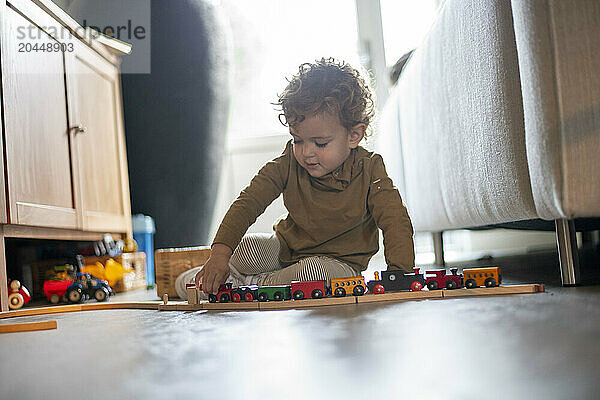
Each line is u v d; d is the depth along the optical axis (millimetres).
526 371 381
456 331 556
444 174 1456
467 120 1235
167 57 2465
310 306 904
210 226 2586
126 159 2426
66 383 440
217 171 2574
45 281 1659
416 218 1898
